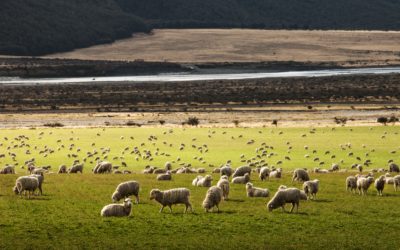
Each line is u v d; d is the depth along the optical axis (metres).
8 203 63.31
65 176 83.44
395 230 54.41
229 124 170.62
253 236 52.53
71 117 193.50
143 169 97.62
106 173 88.88
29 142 133.75
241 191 69.62
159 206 61.81
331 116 186.88
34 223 56.06
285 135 142.25
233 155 115.19
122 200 64.12
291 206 62.25
